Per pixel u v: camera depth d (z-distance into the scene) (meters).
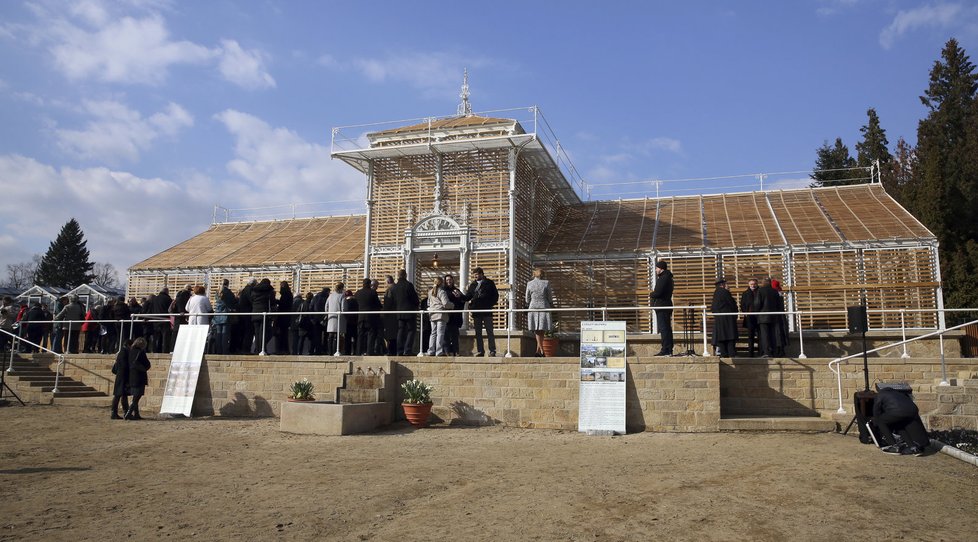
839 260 20.98
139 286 27.77
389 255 22.77
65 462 10.88
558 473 9.59
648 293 22.25
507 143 21.47
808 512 7.50
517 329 21.58
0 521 7.58
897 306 20.11
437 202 22.28
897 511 7.50
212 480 9.50
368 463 10.53
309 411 13.65
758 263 21.59
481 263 21.66
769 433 12.93
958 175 37.00
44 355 20.28
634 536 6.77
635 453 11.14
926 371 13.87
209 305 18.11
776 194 27.41
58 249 73.38
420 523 7.30
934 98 45.91
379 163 23.33
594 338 14.03
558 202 28.09
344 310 16.78
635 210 27.42
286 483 9.23
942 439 11.38
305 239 29.03
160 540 6.88
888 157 47.34
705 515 7.43
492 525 7.18
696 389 13.52
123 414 16.45
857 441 11.72
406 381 15.35
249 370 16.48
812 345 18.41
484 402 14.77
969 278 29.58
